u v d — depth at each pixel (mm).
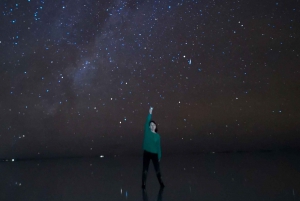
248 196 3805
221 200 3631
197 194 4129
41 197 4285
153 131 5145
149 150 5059
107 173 7387
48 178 6598
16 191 4883
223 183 5074
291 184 4633
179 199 3803
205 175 6289
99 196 4281
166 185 5180
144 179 4996
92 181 6031
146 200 3824
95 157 12328
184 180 5695
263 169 6812
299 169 6598
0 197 4297
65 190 4938
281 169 6699
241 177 5711
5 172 7812
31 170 8227
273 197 3672
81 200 4004
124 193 4480
